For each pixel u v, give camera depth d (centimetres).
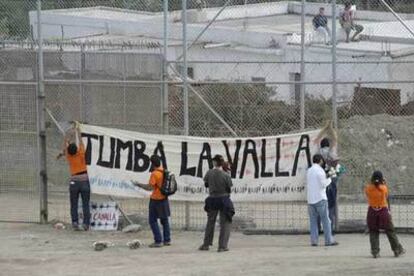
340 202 4234
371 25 6581
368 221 2917
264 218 3728
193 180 3525
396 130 5003
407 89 5569
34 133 3669
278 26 7012
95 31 6875
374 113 5384
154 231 3178
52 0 7588
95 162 3531
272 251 3077
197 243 3272
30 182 3706
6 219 3712
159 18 7000
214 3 7169
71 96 3700
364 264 2727
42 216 3653
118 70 3741
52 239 3331
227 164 3325
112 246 3181
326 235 3222
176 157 3528
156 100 3584
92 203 3547
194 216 3706
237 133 3878
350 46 5922
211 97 4019
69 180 3653
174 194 3509
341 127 5019
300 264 2734
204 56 5988
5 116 3691
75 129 3528
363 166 4666
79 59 3816
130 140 3541
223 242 3066
